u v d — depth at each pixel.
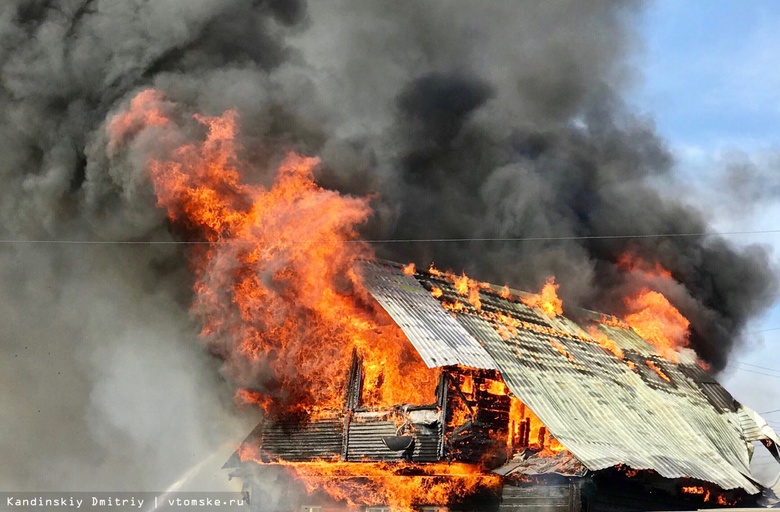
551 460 17.89
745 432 25.47
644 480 20.08
